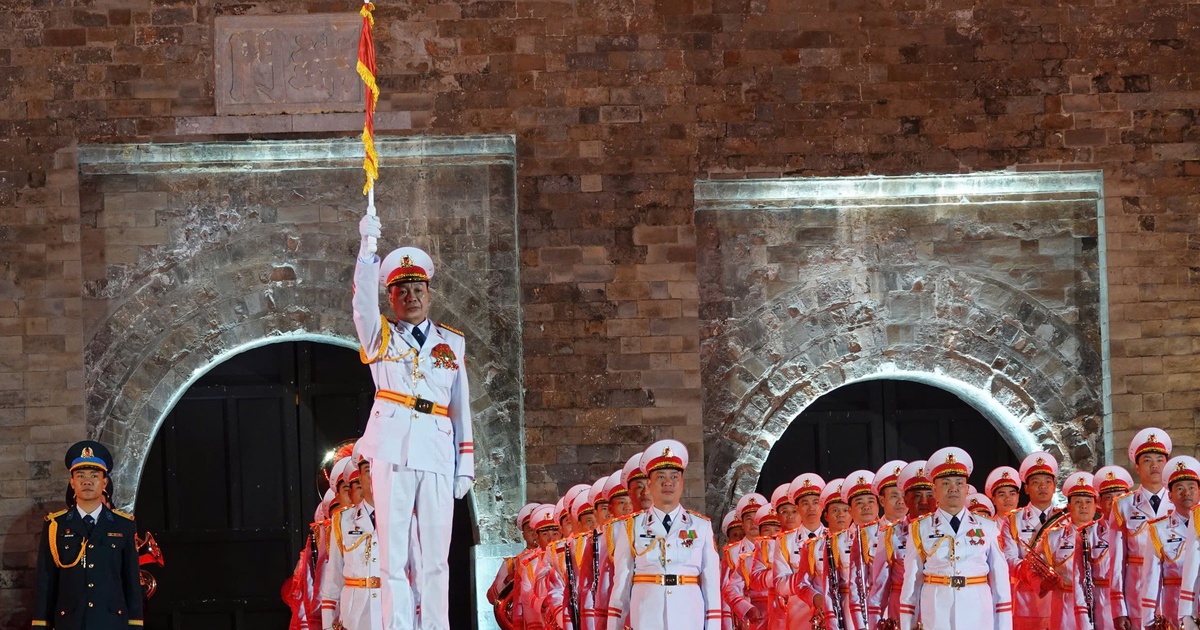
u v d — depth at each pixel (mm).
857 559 18484
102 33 24359
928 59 24938
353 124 24391
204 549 27469
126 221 24641
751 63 24844
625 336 24422
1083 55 25047
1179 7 25141
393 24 24594
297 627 17938
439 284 24828
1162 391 24750
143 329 24531
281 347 27578
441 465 13484
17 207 24031
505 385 24719
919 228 25500
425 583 13320
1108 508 20406
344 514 17219
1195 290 24844
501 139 24828
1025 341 25422
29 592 23391
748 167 24688
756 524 21062
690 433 24297
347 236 24875
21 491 23562
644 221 24562
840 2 24984
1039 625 19375
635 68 24766
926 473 18266
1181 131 25047
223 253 24750
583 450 24219
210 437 27531
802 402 25312
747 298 25359
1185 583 17641
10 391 23734
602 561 15750
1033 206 25500
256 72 24453
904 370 25422
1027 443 25641
